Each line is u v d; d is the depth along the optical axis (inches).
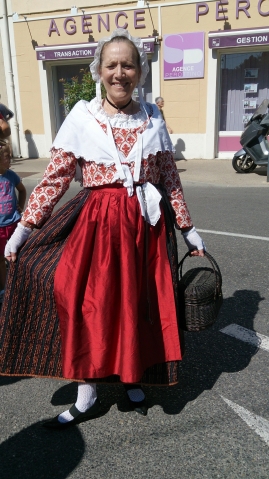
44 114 522.3
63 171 86.4
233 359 119.1
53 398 105.6
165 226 90.8
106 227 84.7
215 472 82.5
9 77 517.3
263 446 88.7
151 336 89.8
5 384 111.7
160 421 96.3
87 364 83.7
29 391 108.6
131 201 85.6
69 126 85.4
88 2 473.7
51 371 90.5
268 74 457.4
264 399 103.1
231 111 476.7
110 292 83.6
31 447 89.7
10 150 139.4
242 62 458.9
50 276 85.4
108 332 83.6
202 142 475.8
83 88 423.8
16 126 533.3
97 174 85.5
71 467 84.4
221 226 239.6
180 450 88.0
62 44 489.4
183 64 456.1
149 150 86.0
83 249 84.3
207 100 459.8
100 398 104.3
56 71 521.0
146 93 490.9
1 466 85.0
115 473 82.8
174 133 480.7
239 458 85.7
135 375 81.7
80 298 83.7
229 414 98.1
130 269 83.1
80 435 92.6
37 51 494.9
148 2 452.1
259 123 362.3
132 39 84.3
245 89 466.9
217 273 95.0
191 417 97.3
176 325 89.8
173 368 91.6
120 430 93.8
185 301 90.8
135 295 83.0
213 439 90.7
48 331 89.0
